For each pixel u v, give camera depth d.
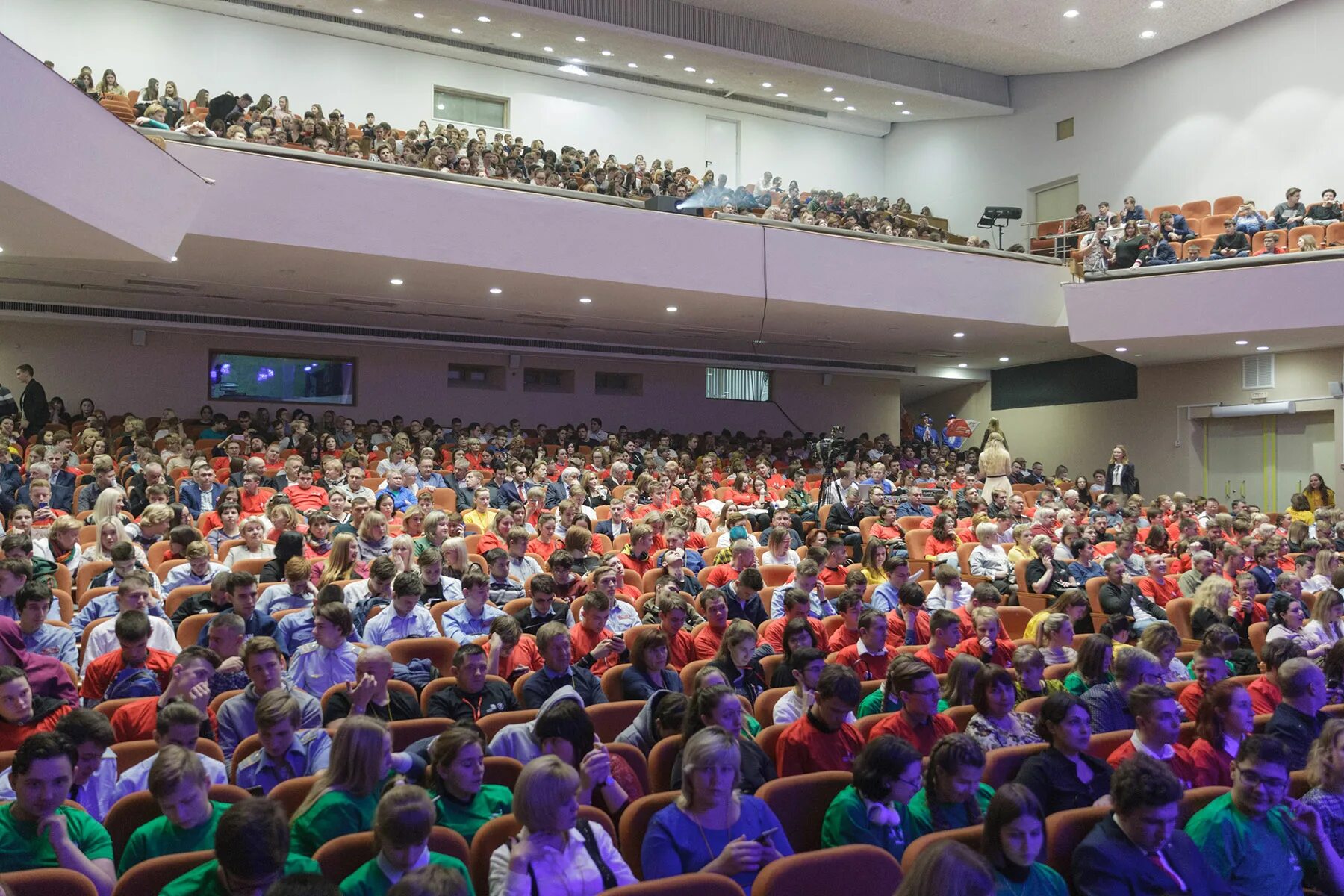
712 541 10.35
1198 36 16.75
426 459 12.09
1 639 4.42
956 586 7.51
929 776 3.63
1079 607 6.59
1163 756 4.18
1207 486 17.23
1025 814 3.01
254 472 10.14
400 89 17.11
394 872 2.86
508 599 6.92
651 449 15.97
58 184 7.49
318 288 13.19
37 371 14.85
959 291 14.97
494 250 11.85
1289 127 15.70
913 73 18.55
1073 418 19.52
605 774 3.74
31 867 3.06
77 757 3.36
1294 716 4.71
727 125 19.92
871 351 18.98
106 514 7.98
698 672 4.91
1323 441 15.70
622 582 6.98
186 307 14.88
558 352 18.17
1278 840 3.54
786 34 17.31
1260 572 9.13
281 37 16.27
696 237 13.12
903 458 18.08
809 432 20.78
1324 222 14.48
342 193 10.95
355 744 3.40
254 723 4.34
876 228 15.75
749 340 17.77
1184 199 17.02
